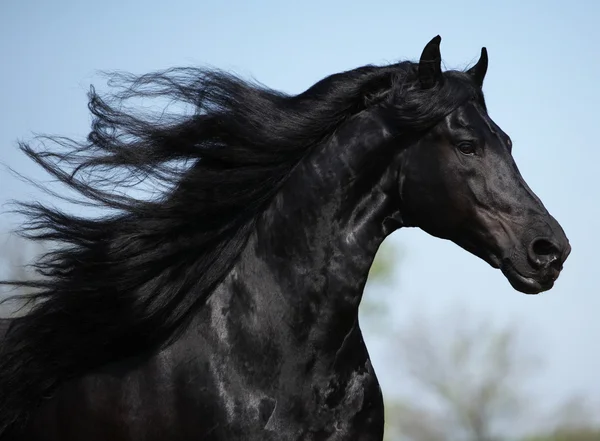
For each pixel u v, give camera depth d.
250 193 7.69
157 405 7.38
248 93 7.89
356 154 7.47
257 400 7.16
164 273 7.75
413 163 7.41
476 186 7.19
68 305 7.84
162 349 7.50
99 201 8.08
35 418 8.04
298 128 7.65
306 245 7.41
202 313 7.52
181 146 7.95
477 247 7.36
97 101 8.36
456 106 7.28
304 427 7.20
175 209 7.73
